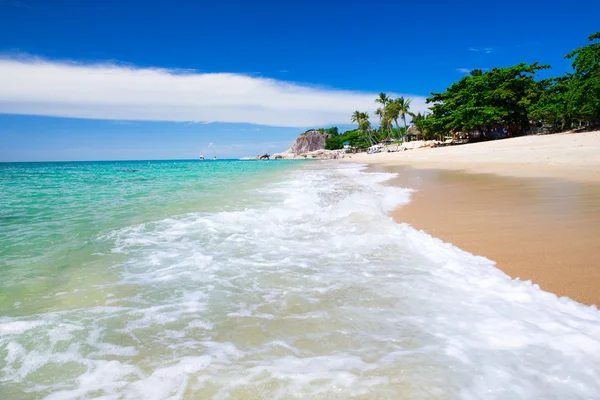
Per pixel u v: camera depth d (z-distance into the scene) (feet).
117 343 8.43
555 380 6.38
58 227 21.36
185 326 9.21
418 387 6.40
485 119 148.56
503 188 32.40
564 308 9.07
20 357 7.88
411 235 17.43
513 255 13.53
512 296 9.92
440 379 6.58
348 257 14.49
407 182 44.11
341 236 17.97
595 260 12.34
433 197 29.78
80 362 7.68
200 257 15.03
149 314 9.93
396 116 280.10
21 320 9.61
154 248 16.58
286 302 10.46
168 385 6.82
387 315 9.29
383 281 11.59
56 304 10.65
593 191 27.35
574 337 7.62
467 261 13.17
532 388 6.20
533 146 84.58
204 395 6.50
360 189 39.22
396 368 6.99
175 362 7.58
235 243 17.21
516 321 8.48
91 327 9.22
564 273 11.40
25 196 39.14
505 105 152.97
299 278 12.33
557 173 41.65
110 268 13.87
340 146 469.98
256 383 6.77
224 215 24.41
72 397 6.56
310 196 34.27
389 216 22.94
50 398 6.55
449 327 8.46
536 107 148.56
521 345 7.48
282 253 15.42
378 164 110.63
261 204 29.89
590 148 59.72
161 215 25.13
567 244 14.37
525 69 152.25
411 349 7.64
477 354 7.29
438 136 228.02
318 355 7.66
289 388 6.57
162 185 53.78
